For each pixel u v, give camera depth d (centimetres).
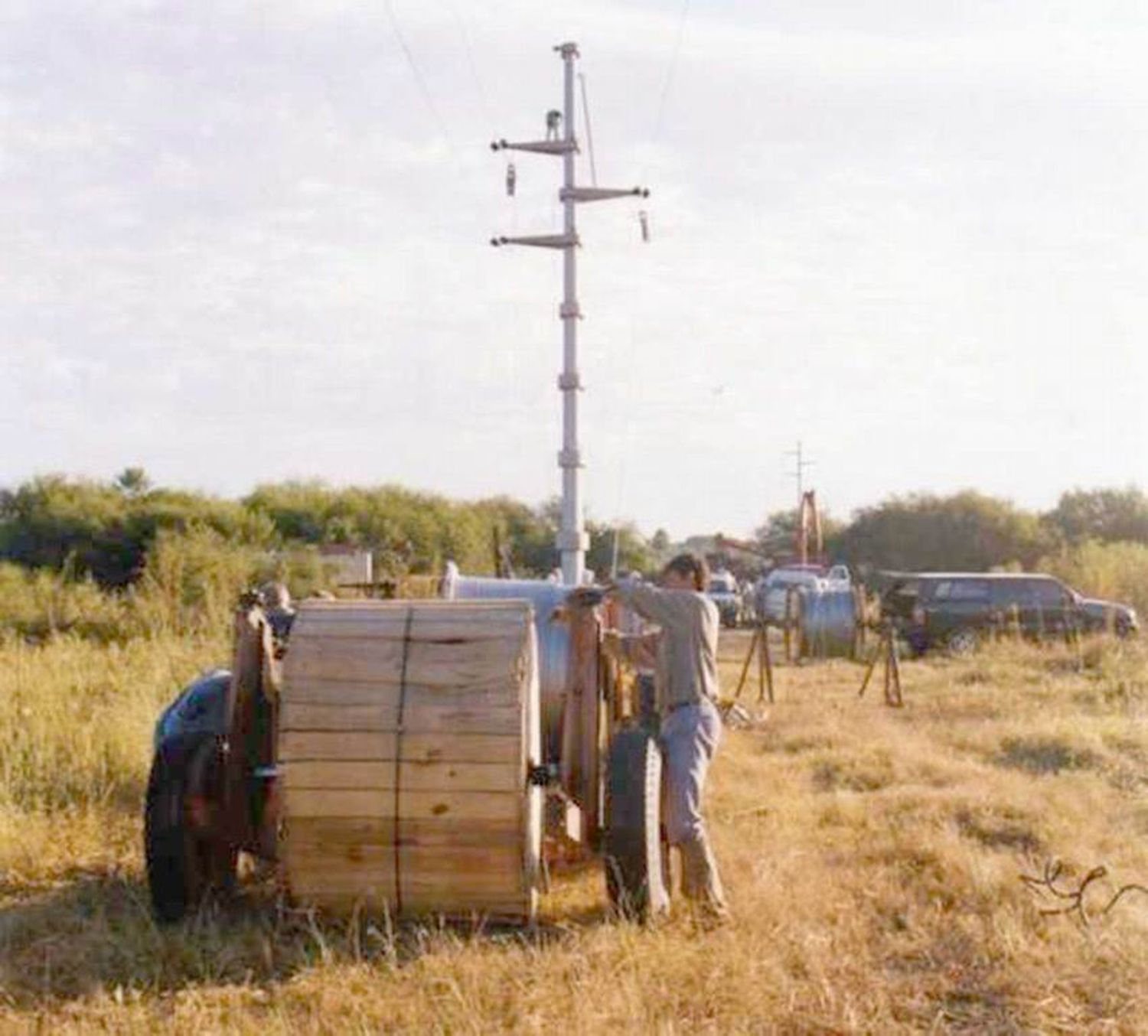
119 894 862
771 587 4169
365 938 765
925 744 1521
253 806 830
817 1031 647
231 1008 670
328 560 3894
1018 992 701
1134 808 1173
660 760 820
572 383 1708
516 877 766
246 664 822
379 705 761
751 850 978
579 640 846
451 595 980
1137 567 3881
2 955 748
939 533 6856
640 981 696
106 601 2878
